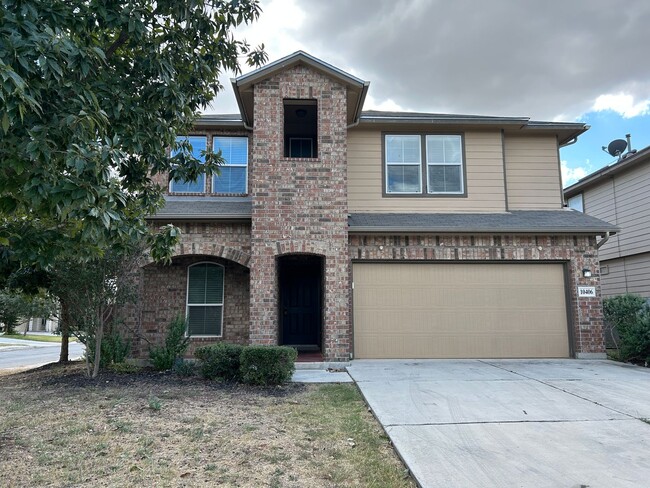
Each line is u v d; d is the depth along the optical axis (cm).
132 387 740
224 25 611
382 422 538
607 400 646
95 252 479
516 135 1242
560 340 1062
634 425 529
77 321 859
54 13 392
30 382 828
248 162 1170
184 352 961
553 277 1081
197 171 609
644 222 1334
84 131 379
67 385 764
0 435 482
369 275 1061
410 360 1027
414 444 462
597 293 1066
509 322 1062
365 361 1012
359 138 1183
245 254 1034
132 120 489
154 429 502
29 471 384
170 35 565
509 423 537
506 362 1004
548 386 740
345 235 1009
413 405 617
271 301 979
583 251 1078
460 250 1064
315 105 1084
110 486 357
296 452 441
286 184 1012
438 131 1194
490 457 427
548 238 1078
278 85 1040
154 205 582
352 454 441
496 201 1178
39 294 940
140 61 521
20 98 304
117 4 460
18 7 351
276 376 756
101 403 623
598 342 1048
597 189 1573
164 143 542
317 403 641
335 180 1020
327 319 982
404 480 383
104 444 452
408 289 1061
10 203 391
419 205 1165
